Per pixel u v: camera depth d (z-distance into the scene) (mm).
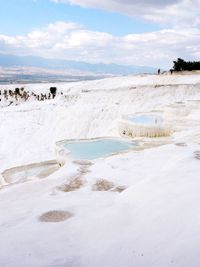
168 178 9516
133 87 63719
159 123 29578
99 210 8180
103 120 50719
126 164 13742
